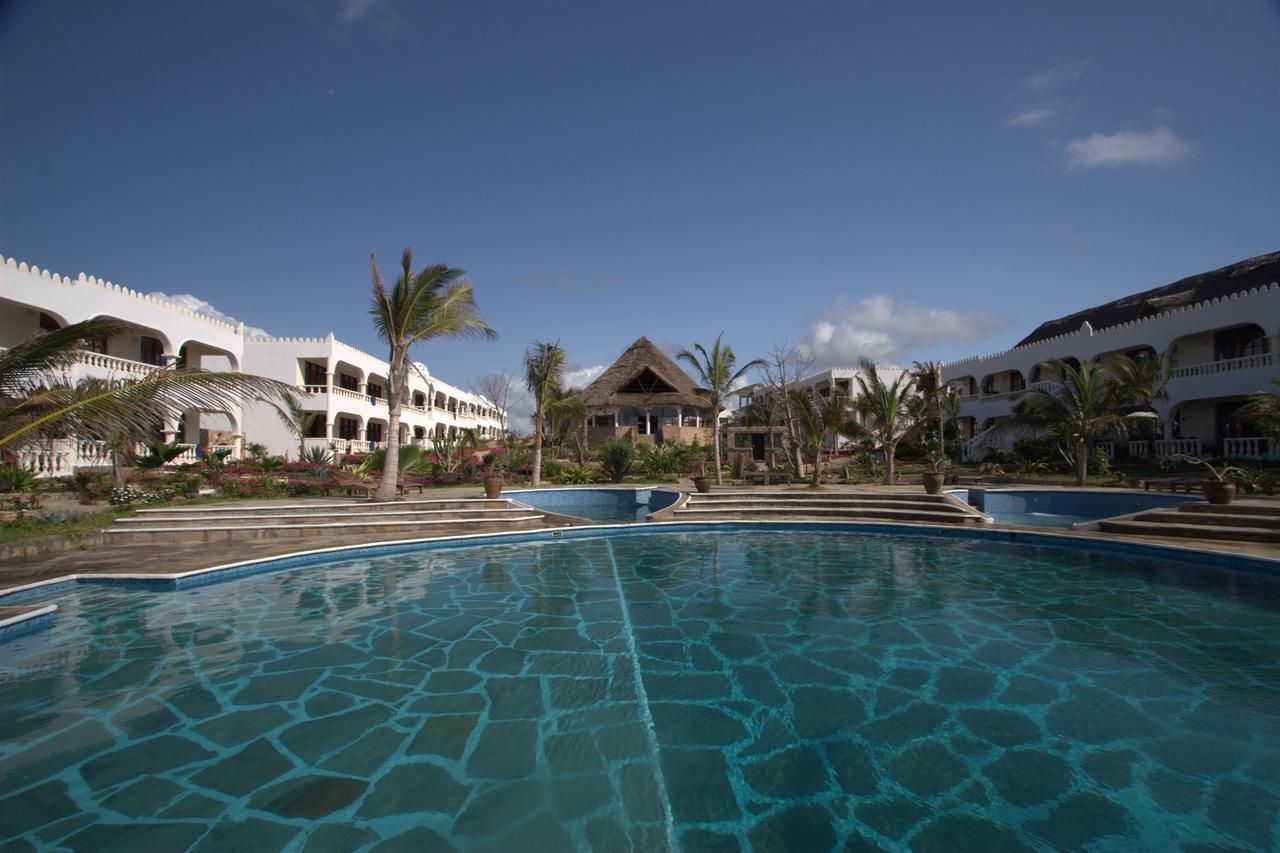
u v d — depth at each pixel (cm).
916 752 407
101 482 1510
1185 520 1098
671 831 325
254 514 1281
